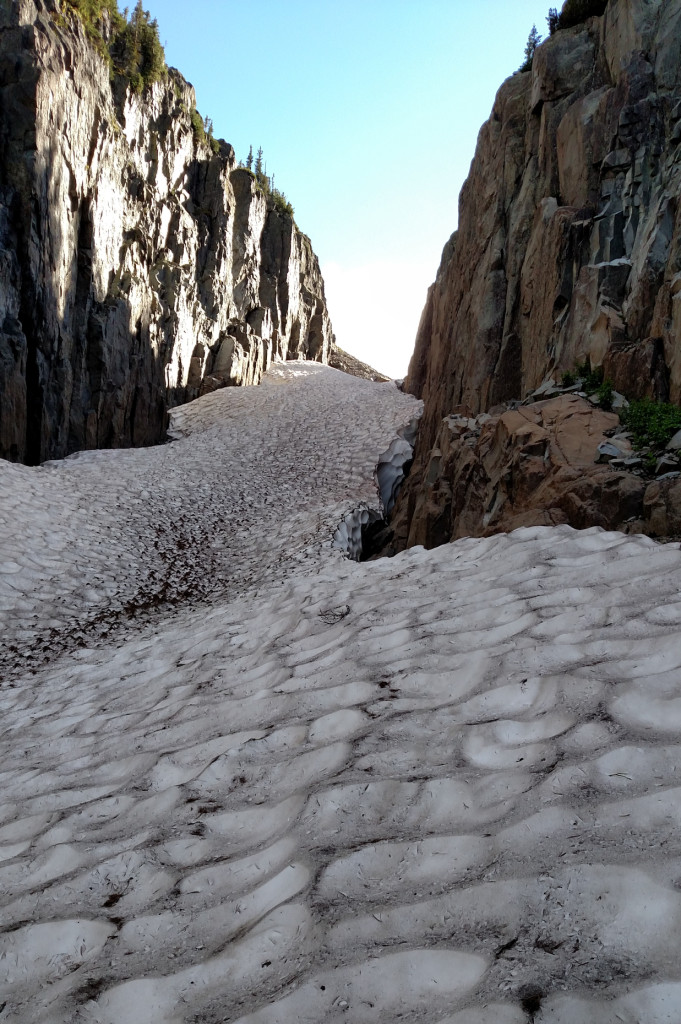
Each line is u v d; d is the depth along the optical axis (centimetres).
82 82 2478
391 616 671
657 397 1075
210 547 1861
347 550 1692
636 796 258
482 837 262
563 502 915
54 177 2309
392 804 312
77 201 2491
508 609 568
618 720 330
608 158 1360
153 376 3069
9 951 270
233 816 353
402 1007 192
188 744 498
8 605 1320
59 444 2434
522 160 1873
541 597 570
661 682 356
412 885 247
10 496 1820
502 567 733
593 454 969
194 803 382
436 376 2416
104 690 796
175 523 1992
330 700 488
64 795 459
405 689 471
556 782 284
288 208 4956
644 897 205
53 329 2352
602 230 1352
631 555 634
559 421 1093
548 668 427
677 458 872
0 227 2130
